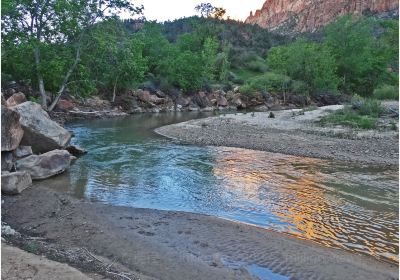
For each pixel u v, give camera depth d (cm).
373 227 843
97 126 2602
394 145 1809
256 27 10806
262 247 709
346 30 6147
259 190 1121
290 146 1825
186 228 799
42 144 1335
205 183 1188
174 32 9456
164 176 1262
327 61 5459
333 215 917
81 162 1428
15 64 2795
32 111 1355
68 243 702
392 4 18100
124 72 3575
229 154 1658
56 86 2945
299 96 5259
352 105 3016
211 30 7631
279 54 5825
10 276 480
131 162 1458
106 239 720
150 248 690
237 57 7150
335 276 609
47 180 1160
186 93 4778
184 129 2384
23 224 785
